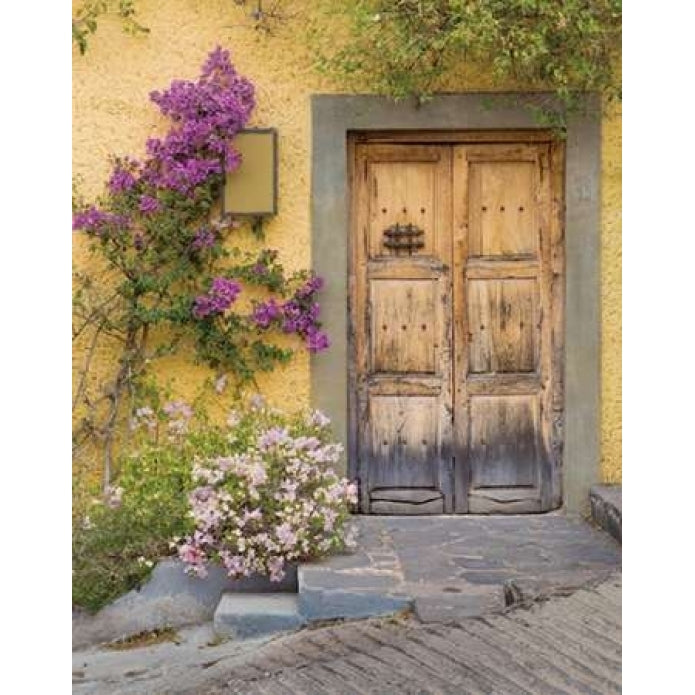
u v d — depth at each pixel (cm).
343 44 685
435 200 702
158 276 683
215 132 675
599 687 430
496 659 458
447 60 681
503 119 686
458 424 704
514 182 700
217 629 543
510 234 702
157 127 691
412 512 701
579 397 695
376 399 704
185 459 634
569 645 467
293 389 692
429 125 687
